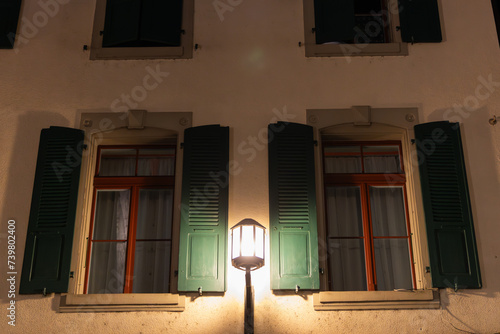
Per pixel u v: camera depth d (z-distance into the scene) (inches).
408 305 199.6
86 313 198.5
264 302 200.2
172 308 199.5
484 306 199.3
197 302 200.4
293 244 205.5
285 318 198.5
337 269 220.5
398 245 221.5
